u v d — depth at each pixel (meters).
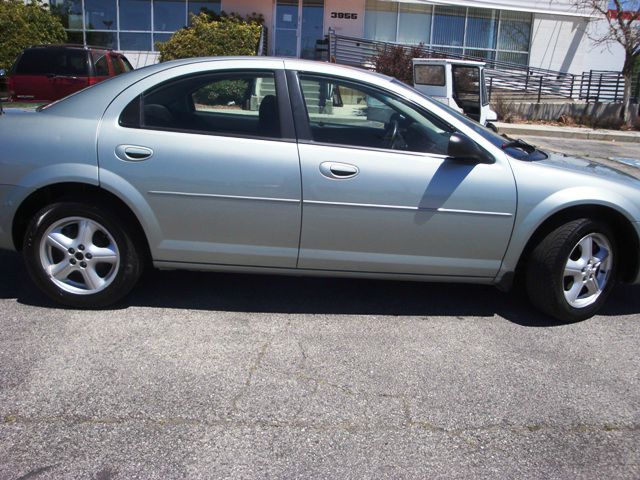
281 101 4.03
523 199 4.04
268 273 4.20
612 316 4.52
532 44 21.91
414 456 2.80
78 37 19.67
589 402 3.30
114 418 2.99
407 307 4.51
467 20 21.33
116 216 4.00
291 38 20.52
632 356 3.85
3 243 4.10
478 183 4.01
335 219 3.99
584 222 4.11
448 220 4.03
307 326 4.12
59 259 4.16
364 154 3.98
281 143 3.97
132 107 3.99
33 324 3.96
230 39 16.48
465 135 4.10
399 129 4.10
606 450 2.90
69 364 3.47
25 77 12.38
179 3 19.66
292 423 3.02
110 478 2.58
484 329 4.18
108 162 3.90
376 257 4.10
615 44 22.56
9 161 3.93
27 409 3.04
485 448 2.88
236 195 3.94
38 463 2.66
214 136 3.96
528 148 4.52
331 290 4.79
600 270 4.32
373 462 2.75
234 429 2.95
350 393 3.30
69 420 2.96
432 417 3.11
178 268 4.16
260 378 3.42
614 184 4.20
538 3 21.38
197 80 4.05
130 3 19.55
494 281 4.25
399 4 20.80
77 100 4.07
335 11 20.39
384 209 3.98
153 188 3.92
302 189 3.94
